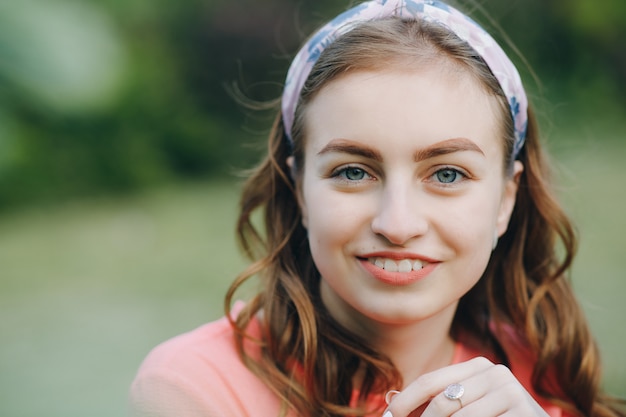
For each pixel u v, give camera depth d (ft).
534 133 5.53
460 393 4.27
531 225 5.68
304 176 4.72
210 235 21.80
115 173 28.78
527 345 5.74
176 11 30.99
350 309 4.92
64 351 13.44
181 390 4.66
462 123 4.39
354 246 4.41
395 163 4.31
